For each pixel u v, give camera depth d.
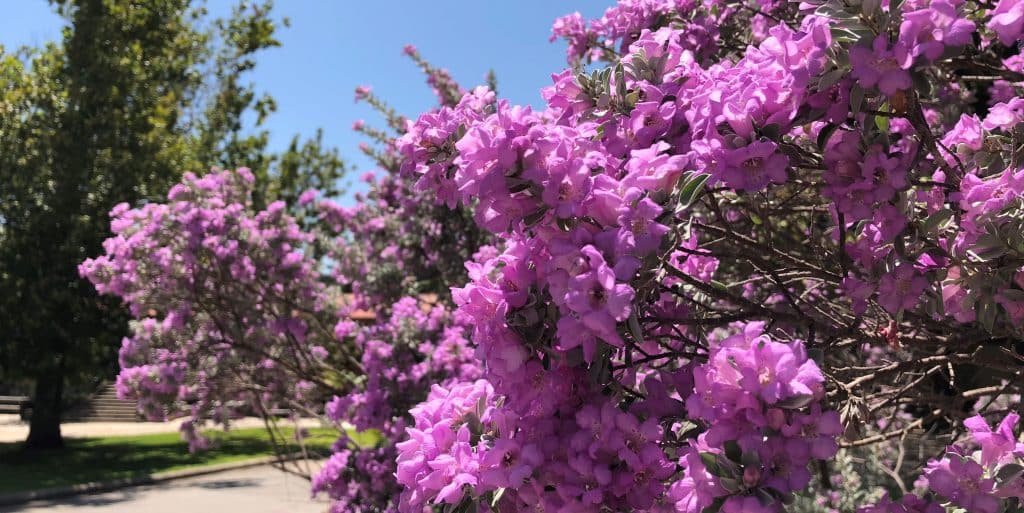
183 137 18.88
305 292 7.32
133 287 7.28
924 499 1.79
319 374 7.97
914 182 1.80
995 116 1.89
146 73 17.27
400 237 8.15
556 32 4.23
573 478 1.53
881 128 1.68
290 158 22.06
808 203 2.92
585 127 1.81
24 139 15.86
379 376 6.18
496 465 1.55
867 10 1.40
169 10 17.80
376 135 8.61
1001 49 3.25
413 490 1.69
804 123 1.60
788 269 2.81
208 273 7.18
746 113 1.56
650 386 1.71
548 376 1.60
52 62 16.58
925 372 2.56
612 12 3.28
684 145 1.80
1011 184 1.68
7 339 15.09
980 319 1.81
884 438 2.91
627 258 1.38
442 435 1.69
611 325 1.35
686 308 2.16
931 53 1.34
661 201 1.56
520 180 1.53
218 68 20.53
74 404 17.81
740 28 3.56
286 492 12.05
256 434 20.34
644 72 1.95
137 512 10.41
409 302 6.60
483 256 5.98
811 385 1.35
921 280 1.87
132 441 19.25
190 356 7.26
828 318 2.63
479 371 5.41
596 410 1.56
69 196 15.25
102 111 15.91
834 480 4.93
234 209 7.15
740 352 1.32
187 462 15.38
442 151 2.02
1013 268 1.75
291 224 7.41
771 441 1.32
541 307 1.57
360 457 6.06
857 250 2.24
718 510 1.33
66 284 15.25
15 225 15.35
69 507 10.84
